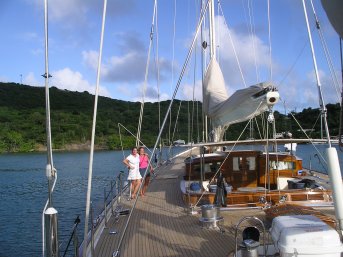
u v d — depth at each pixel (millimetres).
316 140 7180
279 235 4195
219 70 8523
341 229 3561
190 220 7555
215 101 8023
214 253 5695
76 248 5219
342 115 3986
